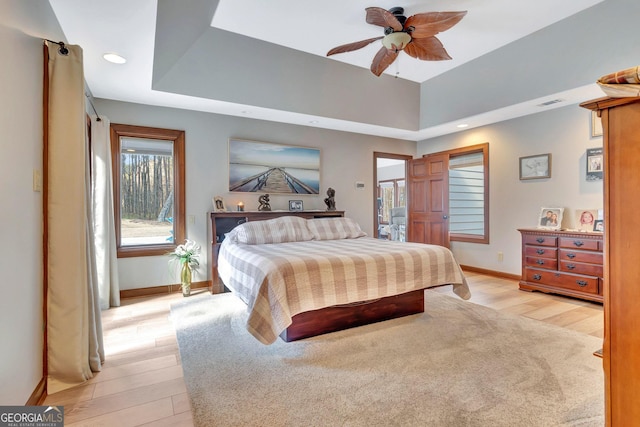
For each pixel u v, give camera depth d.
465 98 4.47
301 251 2.94
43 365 1.78
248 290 2.53
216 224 4.10
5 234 1.35
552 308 3.24
